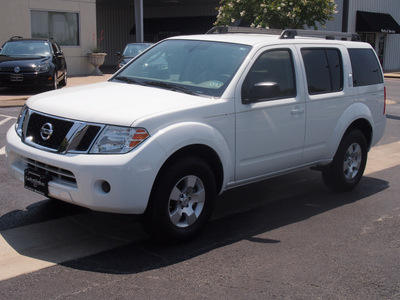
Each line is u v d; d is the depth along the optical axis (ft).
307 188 22.77
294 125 18.44
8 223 16.89
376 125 22.94
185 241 15.67
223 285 13.12
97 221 17.43
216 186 16.69
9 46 52.75
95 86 17.70
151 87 17.22
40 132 15.07
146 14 122.62
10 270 13.51
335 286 13.35
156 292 12.60
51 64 50.52
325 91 19.93
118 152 13.70
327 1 43.78
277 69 18.15
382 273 14.26
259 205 20.13
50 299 12.07
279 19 43.86
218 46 18.33
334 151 20.61
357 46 22.27
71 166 13.76
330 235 17.04
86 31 75.10
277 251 15.53
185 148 15.03
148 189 13.91
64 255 14.60
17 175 15.84
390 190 22.79
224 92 16.25
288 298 12.59
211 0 103.14
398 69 120.26
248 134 16.81
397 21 118.83
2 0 66.08
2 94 49.47
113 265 14.06
